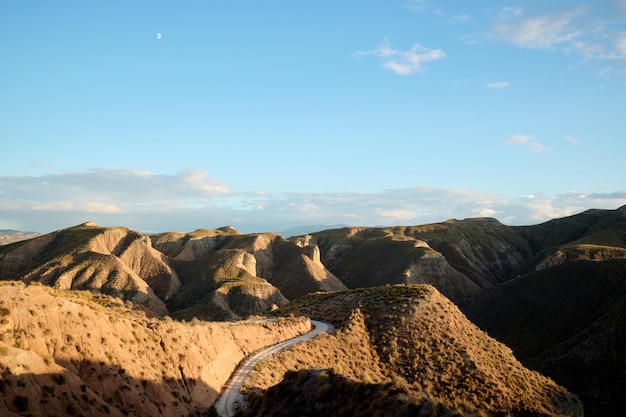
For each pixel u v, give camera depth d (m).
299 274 188.62
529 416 44.53
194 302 148.75
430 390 45.88
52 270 148.50
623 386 72.25
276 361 39.00
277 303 149.25
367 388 24.06
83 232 185.00
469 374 49.28
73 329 24.33
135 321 30.55
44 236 182.88
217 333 37.84
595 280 110.88
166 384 27.05
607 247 168.00
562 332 102.19
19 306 23.05
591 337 88.25
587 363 82.50
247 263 182.62
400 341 54.62
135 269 170.62
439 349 53.53
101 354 24.47
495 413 43.50
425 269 182.25
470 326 63.25
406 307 61.94
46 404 18.91
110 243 179.38
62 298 26.14
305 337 50.06
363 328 58.31
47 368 20.41
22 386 18.66
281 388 27.81
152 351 28.59
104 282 145.62
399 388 23.17
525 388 50.78
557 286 119.19
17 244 180.38
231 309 140.50
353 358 48.28
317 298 80.12
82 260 154.12
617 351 81.31
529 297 122.50
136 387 24.58
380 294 69.38
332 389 25.56
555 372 84.44
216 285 154.12
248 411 27.12
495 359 55.94
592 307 103.25
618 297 99.19
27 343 21.62
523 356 98.50
